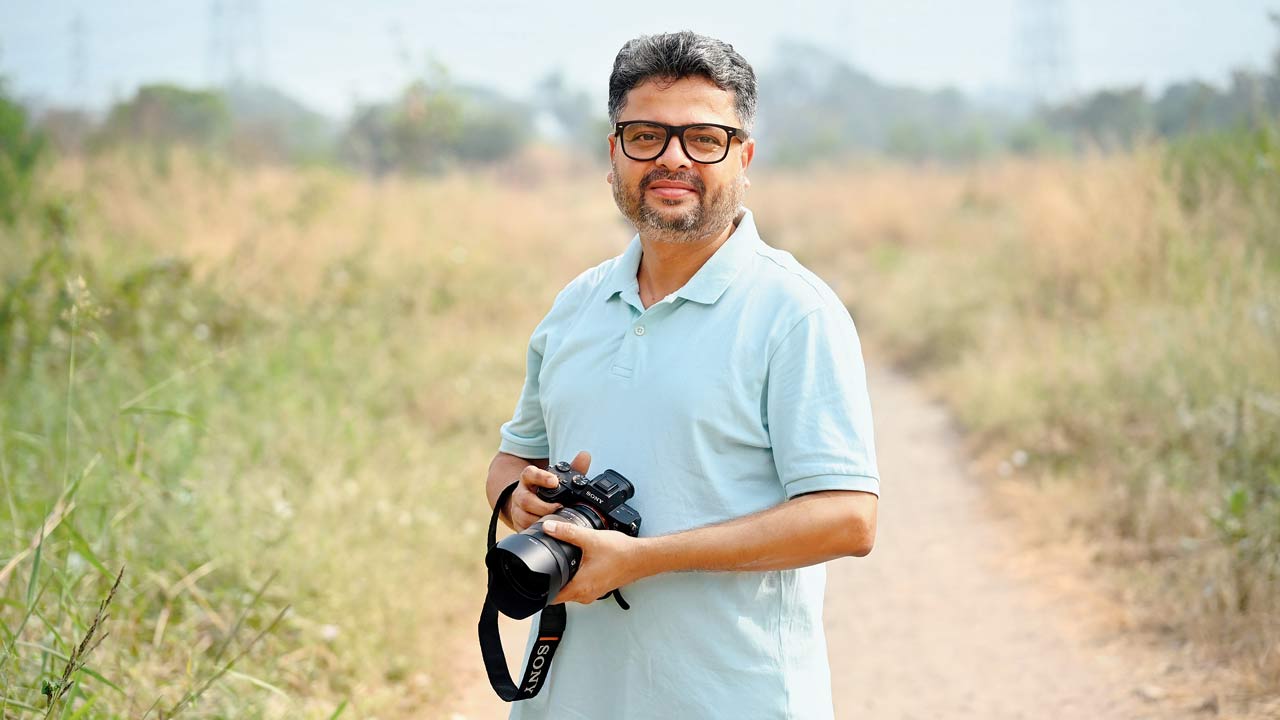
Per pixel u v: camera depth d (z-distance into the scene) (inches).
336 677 145.4
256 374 245.3
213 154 495.5
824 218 743.1
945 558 207.9
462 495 212.2
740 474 74.0
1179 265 304.3
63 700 108.0
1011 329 343.6
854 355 74.4
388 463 217.0
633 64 76.2
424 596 168.7
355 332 306.8
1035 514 218.4
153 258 325.1
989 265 424.5
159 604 147.6
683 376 73.7
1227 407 207.2
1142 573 180.9
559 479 72.9
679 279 78.2
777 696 73.3
